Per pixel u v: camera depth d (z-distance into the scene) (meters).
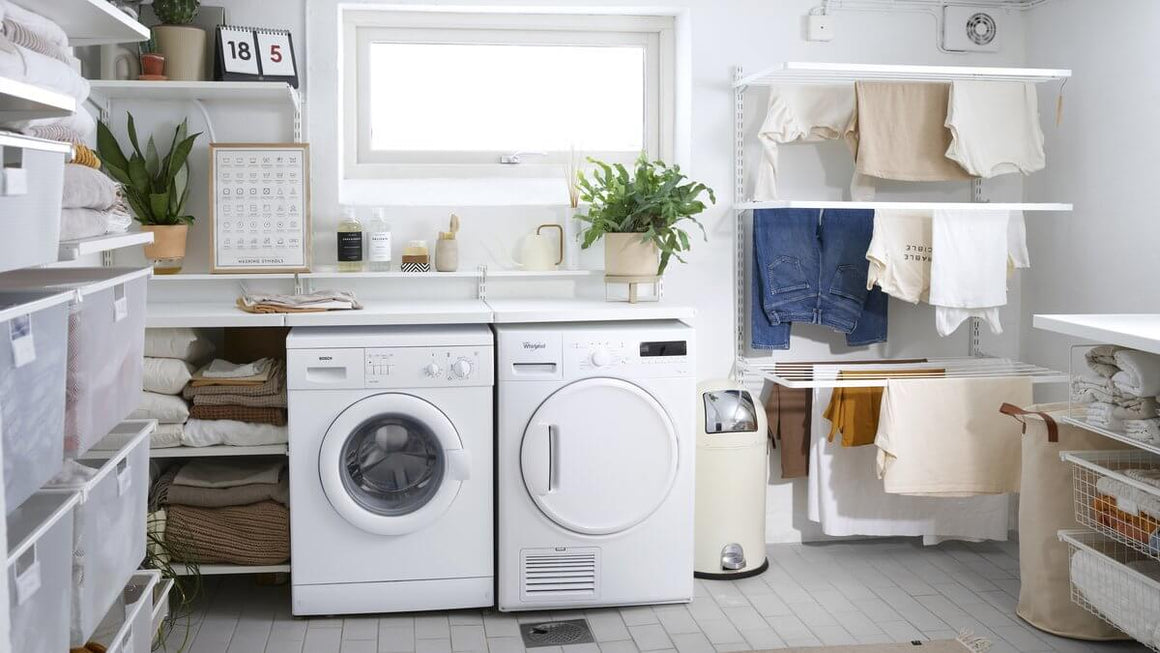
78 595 1.72
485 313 3.06
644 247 3.30
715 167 3.61
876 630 2.95
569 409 3.03
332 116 3.43
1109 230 3.34
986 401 3.30
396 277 3.48
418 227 3.56
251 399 3.04
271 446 3.04
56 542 1.59
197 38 3.23
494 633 2.96
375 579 3.01
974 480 3.32
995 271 3.41
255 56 3.23
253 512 3.05
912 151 3.49
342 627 2.98
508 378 3.01
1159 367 2.46
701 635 2.93
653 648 2.84
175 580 2.93
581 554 3.09
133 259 3.33
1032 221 3.76
